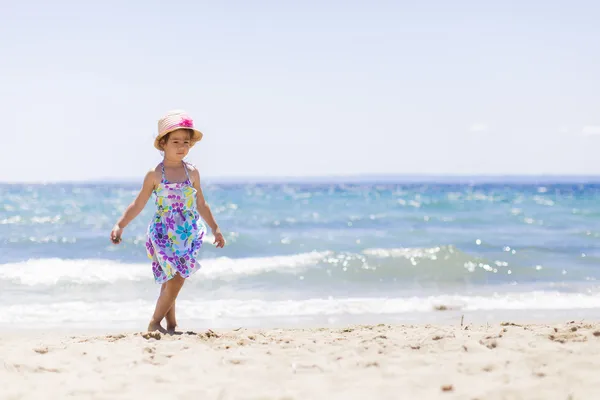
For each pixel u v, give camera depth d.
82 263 10.39
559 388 2.96
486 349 3.85
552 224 19.16
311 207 26.45
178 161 4.80
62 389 3.03
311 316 6.64
